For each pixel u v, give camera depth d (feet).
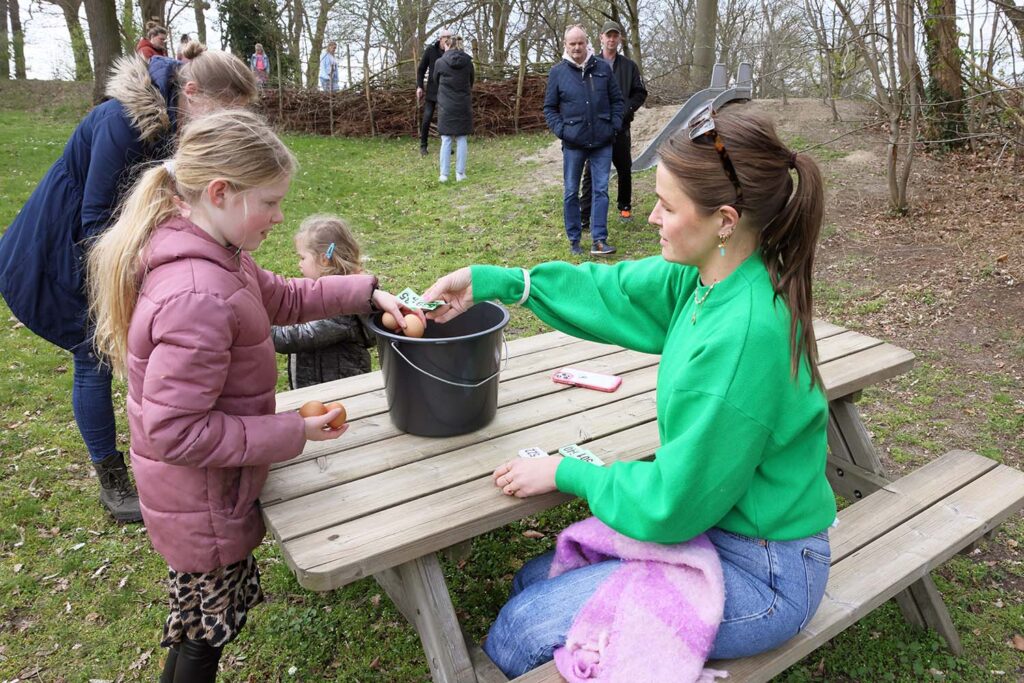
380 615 8.67
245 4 69.15
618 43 22.53
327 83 52.90
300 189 31.09
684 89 46.11
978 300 17.43
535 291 6.89
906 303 17.60
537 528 10.33
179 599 6.07
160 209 5.55
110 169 8.38
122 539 9.86
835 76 32.83
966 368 14.52
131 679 7.81
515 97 45.03
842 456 9.67
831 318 17.03
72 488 10.82
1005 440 12.03
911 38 22.41
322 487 6.23
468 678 6.11
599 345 9.47
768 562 5.54
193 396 5.18
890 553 7.03
